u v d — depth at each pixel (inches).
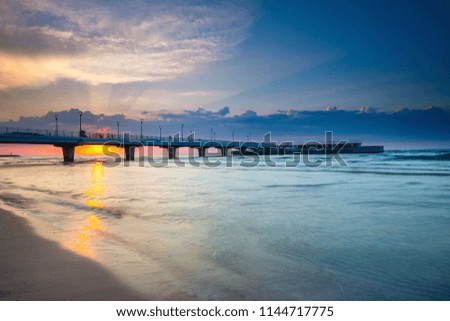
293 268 233.3
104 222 393.1
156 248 279.4
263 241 306.3
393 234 332.8
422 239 311.3
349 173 1332.4
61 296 179.9
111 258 246.7
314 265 239.5
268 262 245.6
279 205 528.7
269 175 1279.5
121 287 193.6
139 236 322.7
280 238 318.3
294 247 286.7
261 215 441.7
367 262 246.8
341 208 494.9
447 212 453.7
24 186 885.8
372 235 329.1
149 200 595.2
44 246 276.4
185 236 325.1
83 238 308.2
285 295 190.2
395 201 561.0
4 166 2272.4
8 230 338.0
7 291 185.3
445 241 303.1
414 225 373.4
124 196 656.4
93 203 559.2
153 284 199.8
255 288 198.8
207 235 329.4
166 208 502.6
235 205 531.5
